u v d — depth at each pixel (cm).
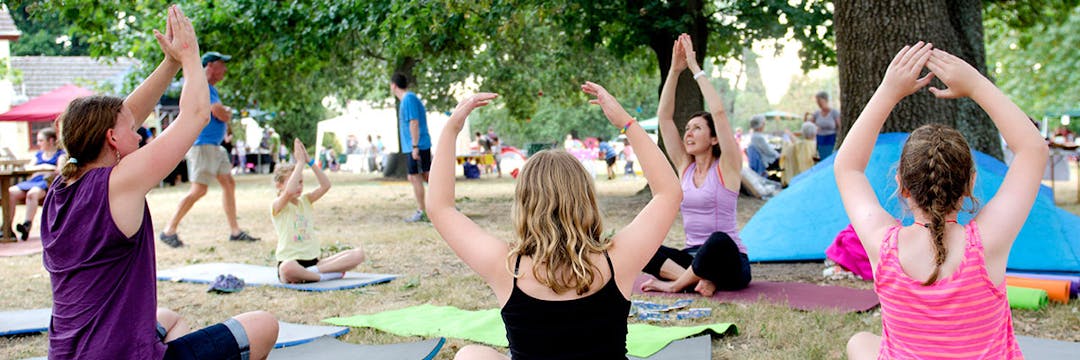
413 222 1038
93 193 250
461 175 2552
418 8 1016
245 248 828
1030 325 444
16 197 947
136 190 253
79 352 250
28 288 613
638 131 260
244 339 284
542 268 239
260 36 1277
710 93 525
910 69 246
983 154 674
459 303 530
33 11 959
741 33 1238
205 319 497
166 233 838
